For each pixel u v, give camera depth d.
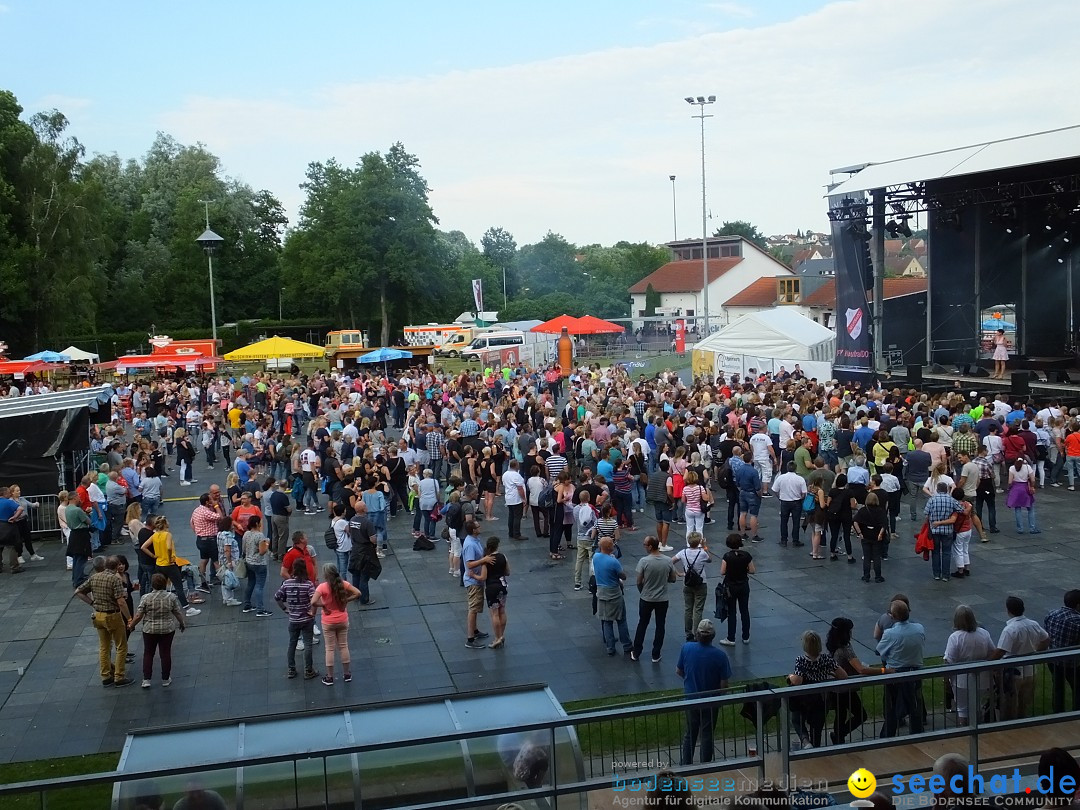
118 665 12.48
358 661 13.10
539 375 42.53
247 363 69.94
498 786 7.36
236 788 7.04
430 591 16.17
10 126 59.41
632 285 100.50
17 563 18.00
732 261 89.38
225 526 15.55
